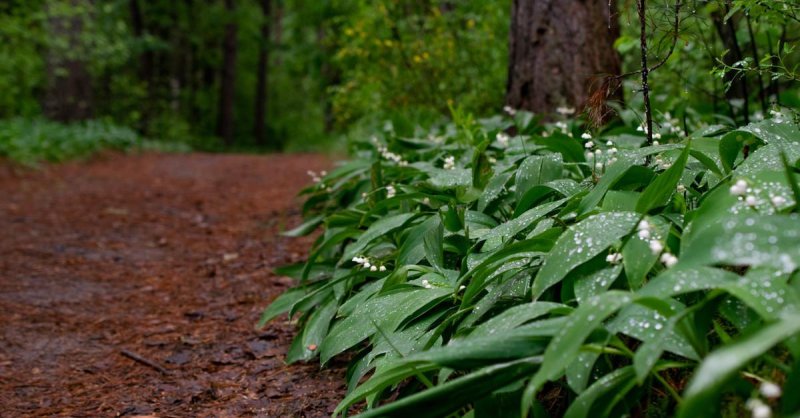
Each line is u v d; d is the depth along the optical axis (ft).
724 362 4.10
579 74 19.13
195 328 14.10
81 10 52.16
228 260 19.76
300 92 114.73
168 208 29.37
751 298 5.00
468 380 5.99
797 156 7.73
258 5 104.01
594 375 6.81
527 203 9.97
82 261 20.11
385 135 22.47
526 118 17.94
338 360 11.35
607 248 7.10
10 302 16.08
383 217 12.80
